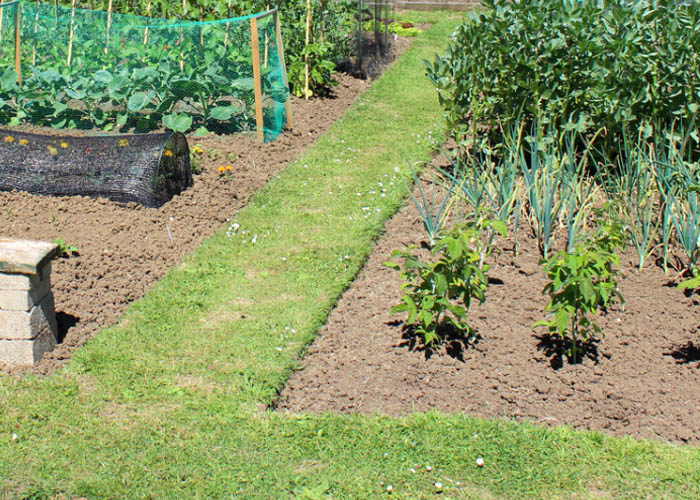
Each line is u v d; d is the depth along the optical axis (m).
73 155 7.25
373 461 4.12
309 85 10.98
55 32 10.20
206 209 7.20
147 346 5.08
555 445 4.23
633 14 7.14
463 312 4.82
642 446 4.20
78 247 6.34
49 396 4.57
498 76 7.56
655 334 5.21
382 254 6.36
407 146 9.02
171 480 3.98
